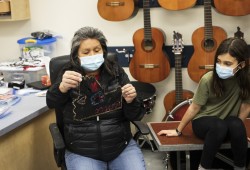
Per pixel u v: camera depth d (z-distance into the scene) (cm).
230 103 212
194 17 284
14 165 193
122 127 186
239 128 196
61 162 178
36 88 242
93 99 179
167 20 289
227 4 257
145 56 279
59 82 180
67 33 313
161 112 307
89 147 179
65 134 187
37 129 215
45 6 311
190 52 290
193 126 218
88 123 180
